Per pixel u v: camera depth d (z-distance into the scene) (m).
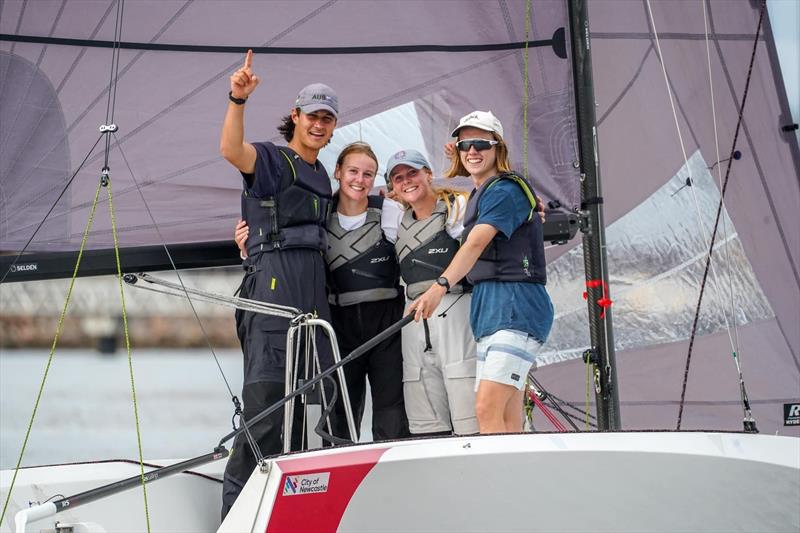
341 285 4.03
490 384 3.40
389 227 4.02
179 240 4.37
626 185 4.97
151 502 3.56
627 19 4.93
